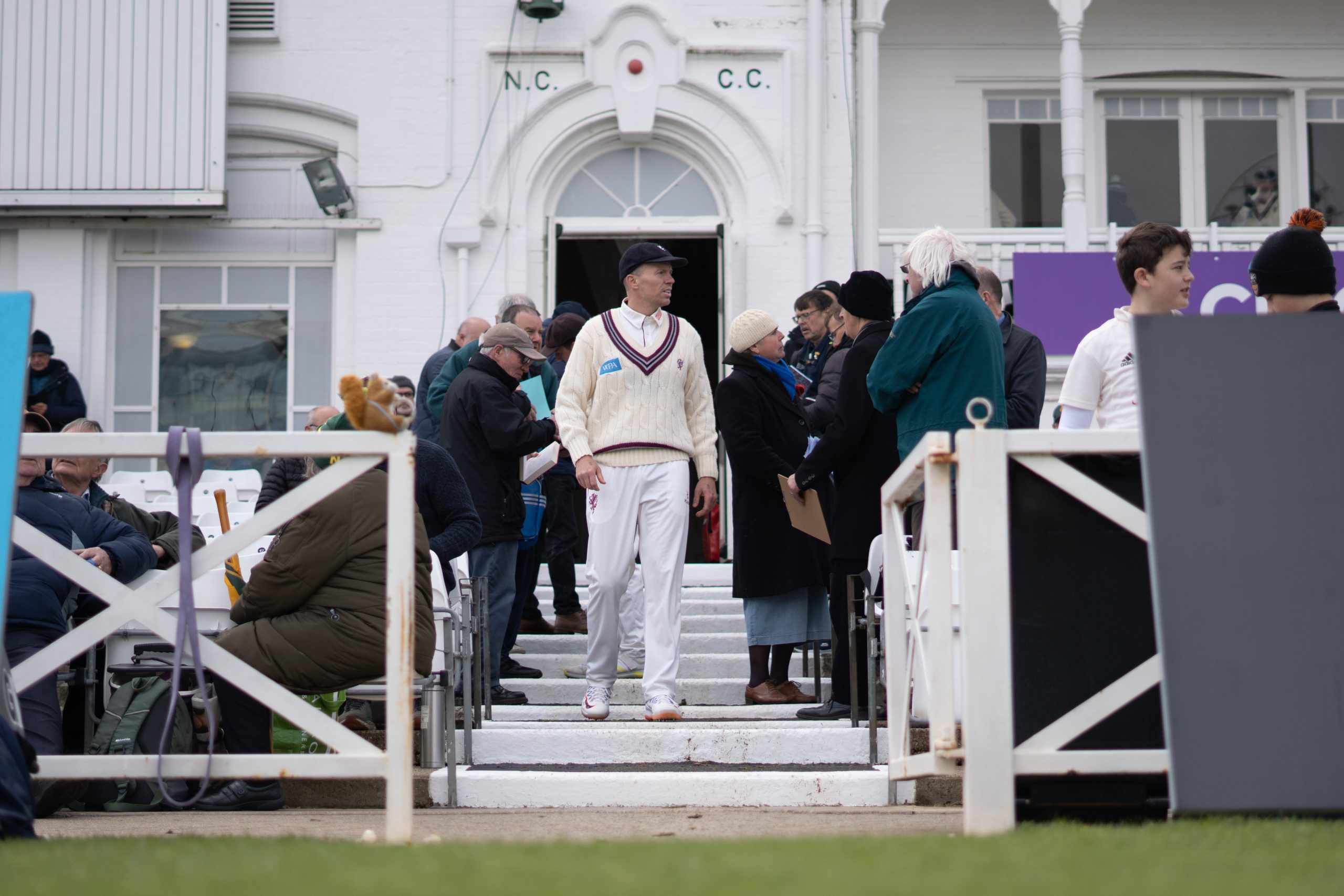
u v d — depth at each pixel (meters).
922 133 46.81
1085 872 8.80
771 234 43.66
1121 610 12.98
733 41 43.88
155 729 18.19
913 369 19.45
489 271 43.50
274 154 44.31
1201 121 47.25
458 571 23.89
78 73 42.81
